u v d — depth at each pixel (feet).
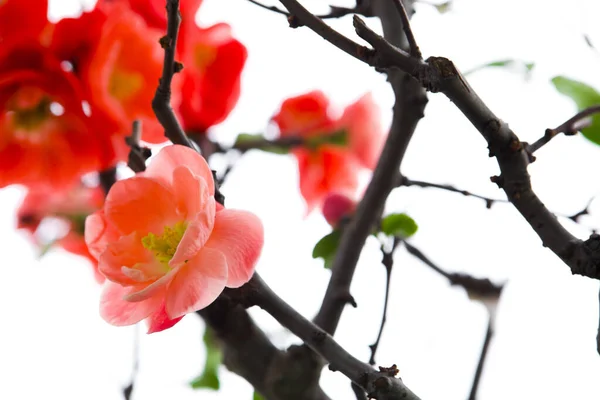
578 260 2.02
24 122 2.20
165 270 2.06
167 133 2.12
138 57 2.20
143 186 2.09
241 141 2.39
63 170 2.22
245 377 2.26
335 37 2.04
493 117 2.02
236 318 2.24
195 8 2.24
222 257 2.04
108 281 2.08
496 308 2.38
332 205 2.43
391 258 2.33
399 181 2.34
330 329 2.27
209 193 2.06
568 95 2.33
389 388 2.03
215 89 2.29
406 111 2.29
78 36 2.18
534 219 2.04
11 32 2.17
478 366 2.30
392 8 2.31
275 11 2.16
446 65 2.01
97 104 2.17
